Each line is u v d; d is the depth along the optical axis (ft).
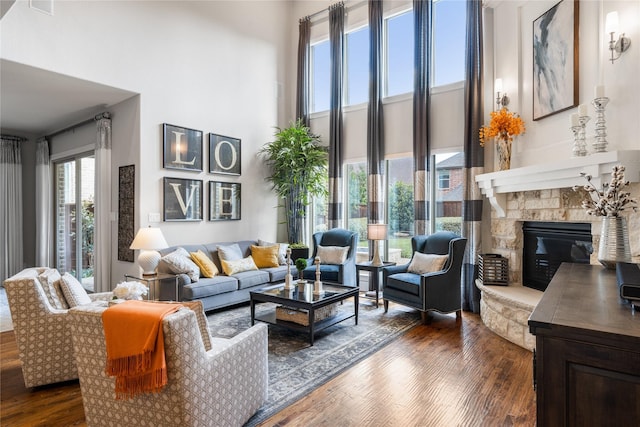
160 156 16.11
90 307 5.95
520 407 7.72
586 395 3.27
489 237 15.55
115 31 14.60
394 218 18.92
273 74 21.59
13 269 21.81
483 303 13.60
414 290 13.64
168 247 15.56
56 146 21.35
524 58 13.35
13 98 15.87
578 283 5.56
